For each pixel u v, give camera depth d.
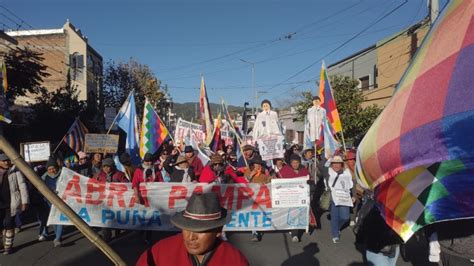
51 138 22.75
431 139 2.40
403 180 2.72
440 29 2.68
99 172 9.43
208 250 2.63
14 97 20.56
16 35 37.03
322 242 8.67
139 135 12.75
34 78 20.33
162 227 8.70
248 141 18.83
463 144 2.29
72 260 7.31
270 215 8.82
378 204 2.90
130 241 8.75
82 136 12.65
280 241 8.77
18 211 7.74
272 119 13.46
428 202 2.65
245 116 21.58
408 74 2.78
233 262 2.64
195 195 2.59
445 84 2.42
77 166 10.95
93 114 26.53
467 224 3.72
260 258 7.53
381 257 4.74
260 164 9.38
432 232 4.02
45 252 7.81
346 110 25.11
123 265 2.38
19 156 2.06
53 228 9.78
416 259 7.32
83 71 37.88
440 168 2.53
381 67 29.06
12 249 7.98
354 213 10.77
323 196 8.80
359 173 3.00
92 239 2.30
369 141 2.82
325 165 10.88
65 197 8.74
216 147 14.68
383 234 4.69
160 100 49.94
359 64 32.31
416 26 22.73
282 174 9.73
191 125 18.78
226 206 8.80
